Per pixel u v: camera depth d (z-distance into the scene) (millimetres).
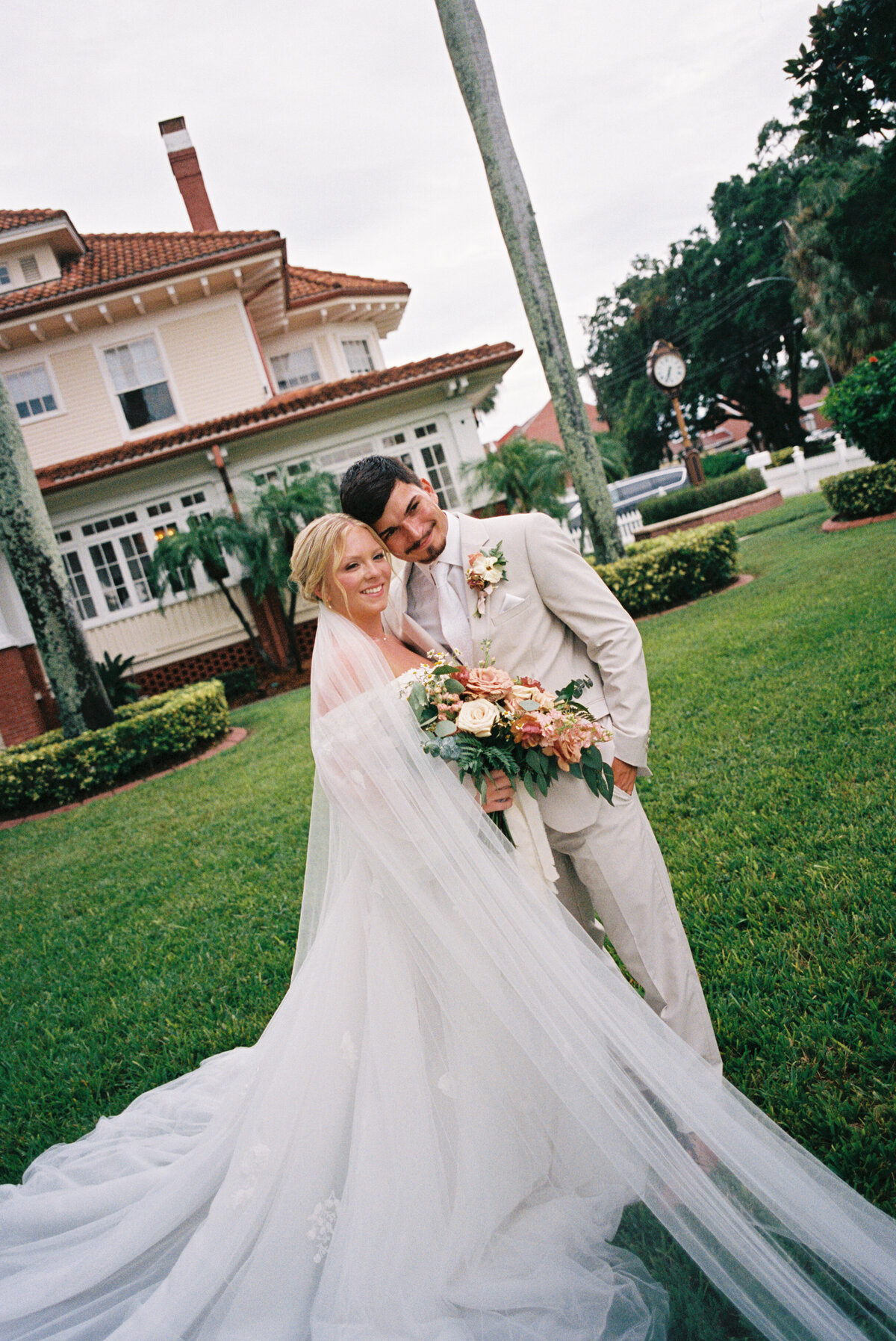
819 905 3027
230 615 16125
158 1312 1907
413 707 2074
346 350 20672
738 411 39469
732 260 33906
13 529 10055
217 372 17016
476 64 9367
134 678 15969
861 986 2578
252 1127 2051
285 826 6051
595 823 2217
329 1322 1808
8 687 13695
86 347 16766
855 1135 2039
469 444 15945
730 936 3037
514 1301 1766
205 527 14141
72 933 5156
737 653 7039
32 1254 2256
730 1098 1908
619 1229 1947
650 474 28938
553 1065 1909
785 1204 1714
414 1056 2014
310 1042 2104
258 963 3902
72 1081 3305
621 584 10648
